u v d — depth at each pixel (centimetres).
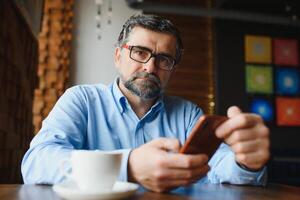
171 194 71
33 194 67
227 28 365
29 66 178
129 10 319
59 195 63
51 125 102
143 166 70
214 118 68
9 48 140
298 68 382
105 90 126
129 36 118
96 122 118
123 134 120
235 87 359
